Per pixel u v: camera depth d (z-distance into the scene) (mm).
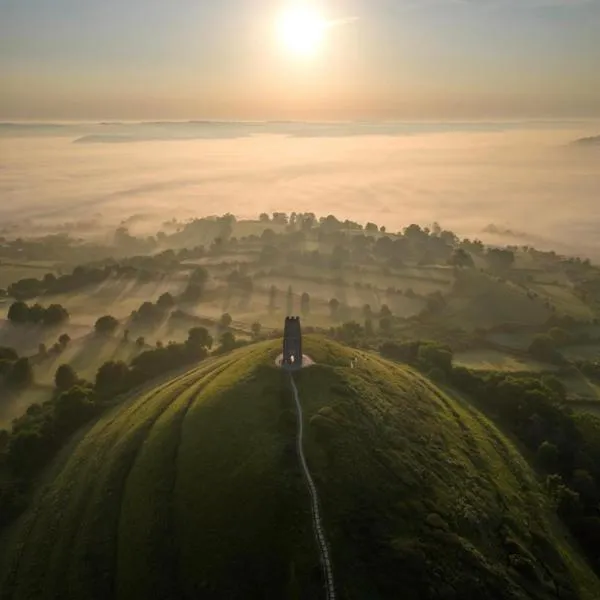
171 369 126312
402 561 62188
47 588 68812
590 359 151250
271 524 65188
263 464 72125
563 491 86188
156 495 74375
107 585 66500
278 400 85188
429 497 73125
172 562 65750
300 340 94750
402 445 81500
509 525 76875
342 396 86875
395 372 109875
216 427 82250
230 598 60625
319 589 59125
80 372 137250
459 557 65562
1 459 94125
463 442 93125
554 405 107375
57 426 101625
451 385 119125
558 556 75250
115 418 101875
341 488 69312
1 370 131250
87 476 85062
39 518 80625
